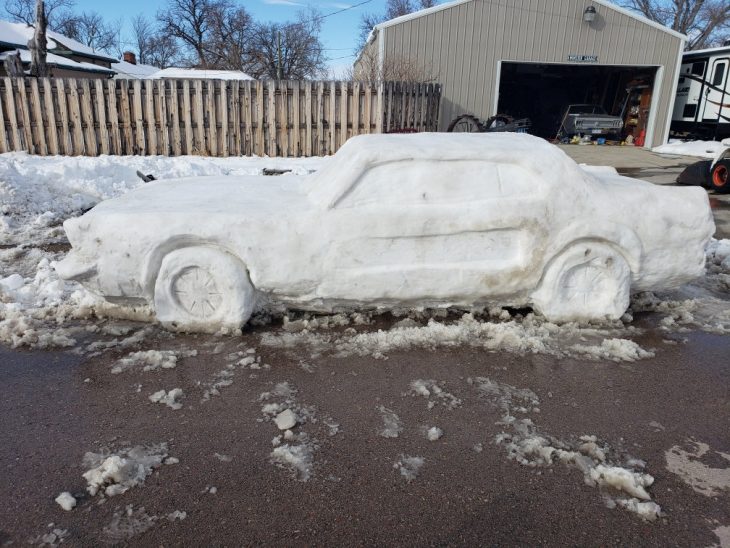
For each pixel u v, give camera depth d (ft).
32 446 10.03
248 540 7.96
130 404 11.40
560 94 96.43
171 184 17.92
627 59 70.03
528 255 14.60
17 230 25.35
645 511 8.52
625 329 15.30
